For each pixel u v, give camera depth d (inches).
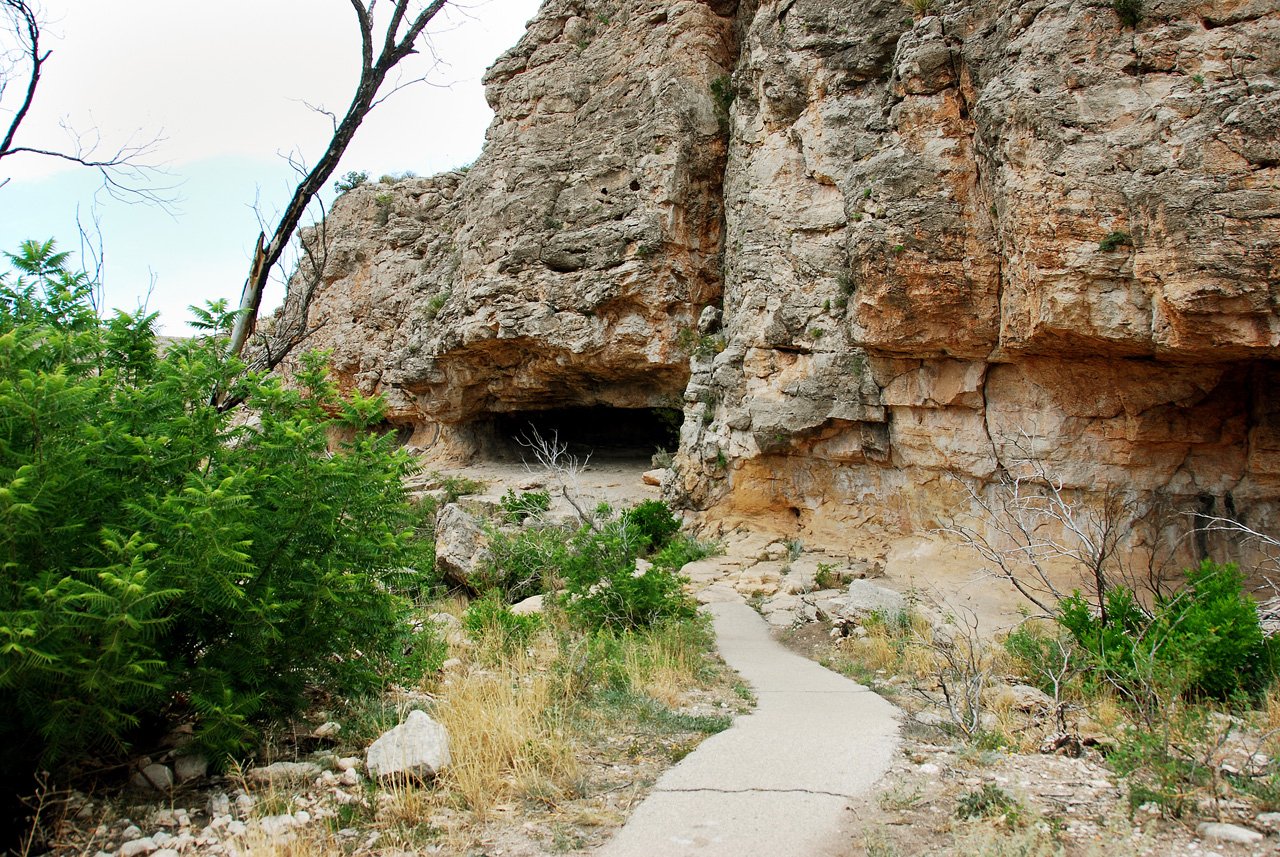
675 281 804.0
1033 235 424.5
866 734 236.2
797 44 639.8
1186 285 375.6
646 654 331.6
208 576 181.5
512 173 920.3
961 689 274.7
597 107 877.8
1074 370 483.8
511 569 538.6
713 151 813.2
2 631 147.2
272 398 224.4
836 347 601.0
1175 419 469.4
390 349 1267.2
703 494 696.4
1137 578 470.6
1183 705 234.8
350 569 229.8
